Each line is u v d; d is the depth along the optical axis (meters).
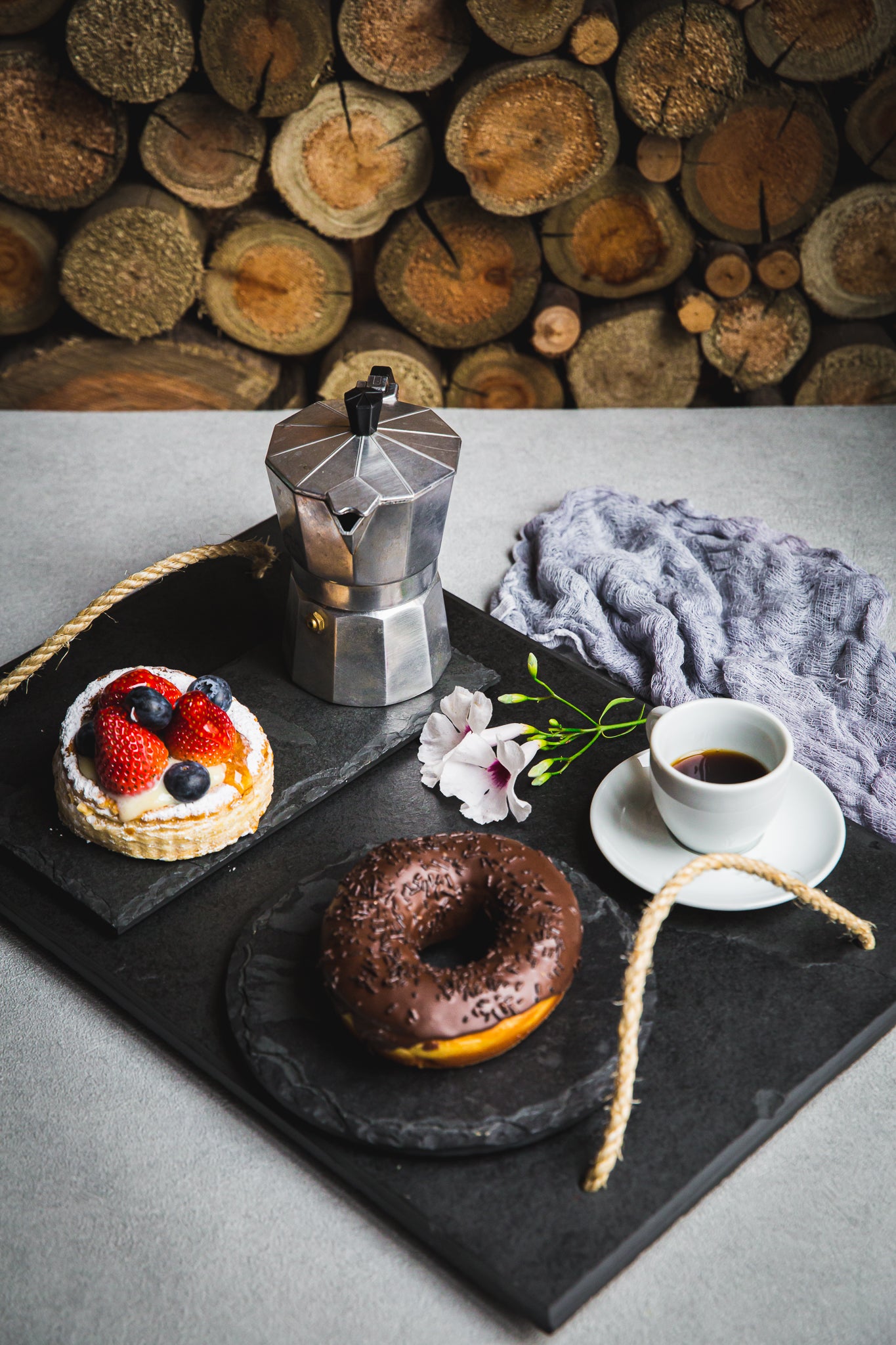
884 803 1.27
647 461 1.93
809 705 1.38
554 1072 0.94
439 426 1.25
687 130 2.00
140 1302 0.88
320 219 2.10
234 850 1.15
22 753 1.27
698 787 1.01
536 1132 0.90
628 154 2.09
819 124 2.02
